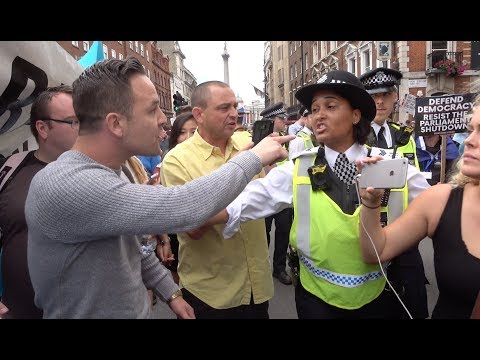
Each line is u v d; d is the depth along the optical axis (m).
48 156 1.86
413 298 2.13
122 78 1.14
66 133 1.81
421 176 1.82
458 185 1.48
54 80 1.99
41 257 1.16
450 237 1.42
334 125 1.69
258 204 1.81
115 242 1.19
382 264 1.66
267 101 43.72
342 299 1.66
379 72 2.99
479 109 1.33
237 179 1.20
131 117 1.16
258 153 1.29
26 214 1.17
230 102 2.06
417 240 1.56
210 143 2.14
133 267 1.33
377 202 1.48
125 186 1.10
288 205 1.86
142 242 1.72
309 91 1.73
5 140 2.03
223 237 1.97
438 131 4.00
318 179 1.68
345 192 1.70
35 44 1.74
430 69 18.75
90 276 1.15
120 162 1.24
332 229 1.63
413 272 2.13
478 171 1.29
